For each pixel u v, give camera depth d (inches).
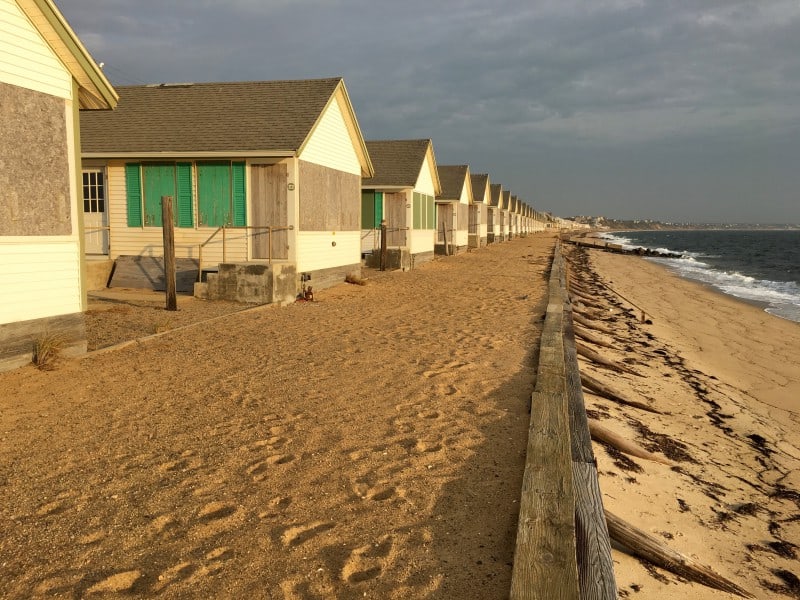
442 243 1368.1
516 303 583.8
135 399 254.1
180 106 660.1
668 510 206.7
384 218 1002.1
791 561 187.0
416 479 183.3
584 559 137.6
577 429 221.1
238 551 143.1
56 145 305.9
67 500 166.4
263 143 562.3
